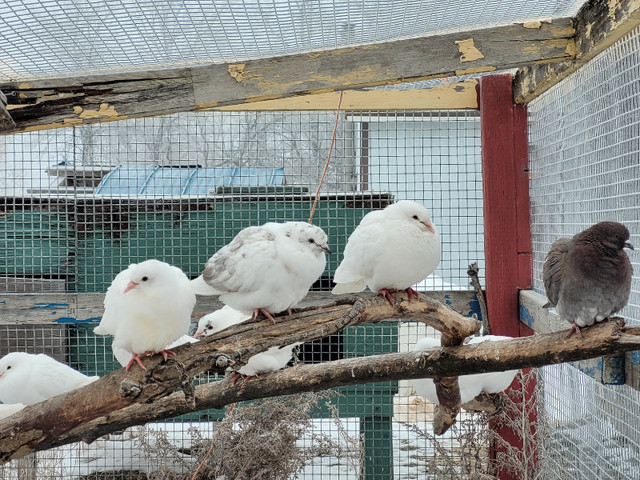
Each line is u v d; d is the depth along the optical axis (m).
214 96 2.19
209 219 2.84
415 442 3.12
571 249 1.98
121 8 1.96
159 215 2.84
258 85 2.20
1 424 1.99
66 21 2.01
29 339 2.83
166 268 1.96
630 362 2.01
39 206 2.80
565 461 2.55
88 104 2.17
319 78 2.20
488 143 2.78
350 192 2.84
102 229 2.81
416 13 2.15
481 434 2.63
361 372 2.09
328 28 2.18
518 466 2.54
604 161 2.19
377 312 2.06
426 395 2.62
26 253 2.79
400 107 2.80
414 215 2.09
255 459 2.59
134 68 2.34
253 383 2.17
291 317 2.05
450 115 2.90
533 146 2.75
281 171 3.07
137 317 1.93
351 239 2.15
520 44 2.22
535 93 2.62
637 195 2.00
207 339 2.02
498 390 2.62
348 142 3.15
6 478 2.66
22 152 2.99
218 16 2.03
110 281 2.82
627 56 2.04
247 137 3.24
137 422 2.23
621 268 1.91
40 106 2.15
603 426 2.25
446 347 2.04
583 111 2.33
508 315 2.78
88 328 2.87
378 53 2.21
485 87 2.78
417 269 2.07
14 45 2.11
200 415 2.98
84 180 2.81
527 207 2.79
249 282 2.02
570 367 2.51
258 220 2.85
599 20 2.09
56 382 2.56
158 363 1.97
